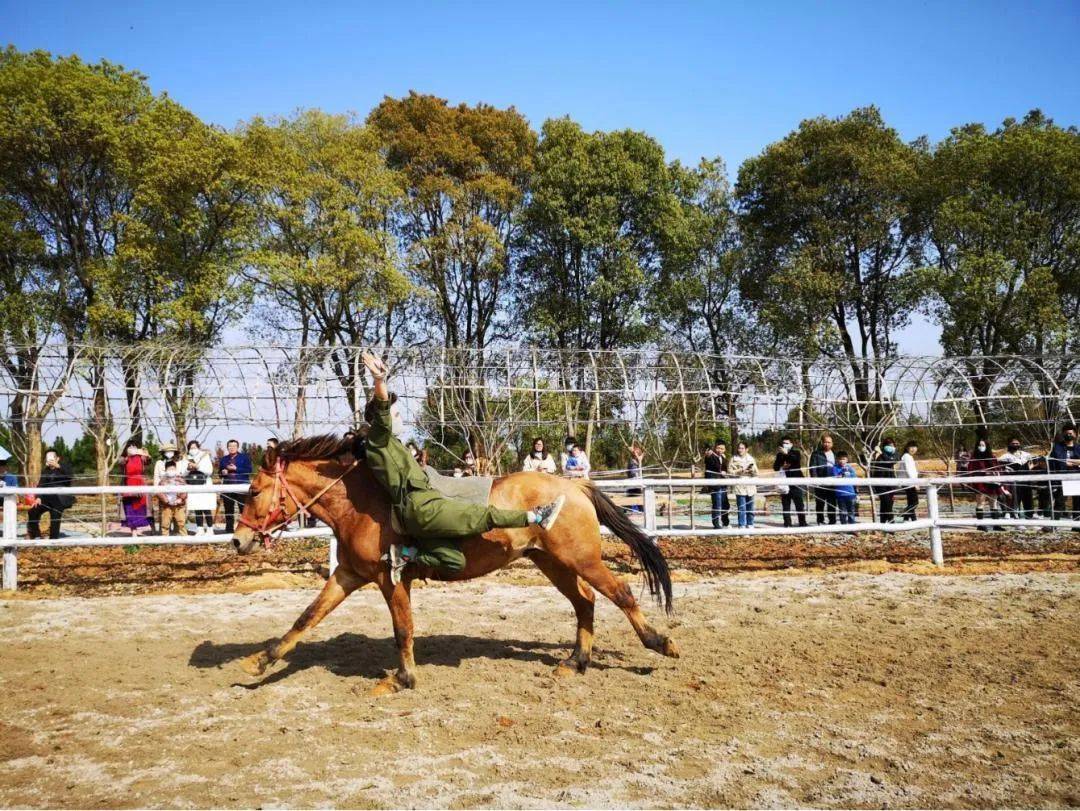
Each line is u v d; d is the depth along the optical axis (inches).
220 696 236.4
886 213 1390.3
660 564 255.3
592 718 216.2
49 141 997.8
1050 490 596.7
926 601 364.5
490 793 169.8
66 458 968.9
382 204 1263.5
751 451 907.4
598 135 1438.2
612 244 1407.5
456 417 772.0
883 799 166.4
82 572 461.4
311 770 182.7
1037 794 168.4
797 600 371.2
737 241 1605.6
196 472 595.8
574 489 256.8
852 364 839.7
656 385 800.9
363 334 1397.6
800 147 1472.7
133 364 700.0
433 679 253.0
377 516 246.2
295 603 374.9
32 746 197.9
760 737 200.8
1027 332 1200.2
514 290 1590.8
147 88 1079.0
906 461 652.1
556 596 389.4
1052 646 283.0
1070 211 1259.8
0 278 1063.0
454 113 1485.0
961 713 216.4
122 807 164.7
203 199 1130.7
